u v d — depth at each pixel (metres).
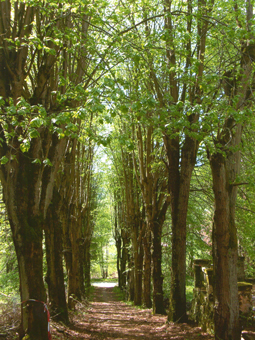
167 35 7.36
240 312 7.66
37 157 6.62
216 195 6.96
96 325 11.14
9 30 6.77
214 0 9.79
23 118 6.24
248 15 7.88
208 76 6.38
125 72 11.31
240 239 14.62
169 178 10.68
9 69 6.44
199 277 10.66
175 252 10.27
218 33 7.92
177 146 10.64
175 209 10.45
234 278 6.86
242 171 11.01
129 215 20.09
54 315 9.76
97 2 6.89
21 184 6.38
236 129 7.25
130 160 19.70
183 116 6.14
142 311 15.52
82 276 21.91
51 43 7.11
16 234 6.31
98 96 5.50
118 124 15.56
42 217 6.80
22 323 6.17
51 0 6.39
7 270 14.68
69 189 14.15
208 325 8.38
